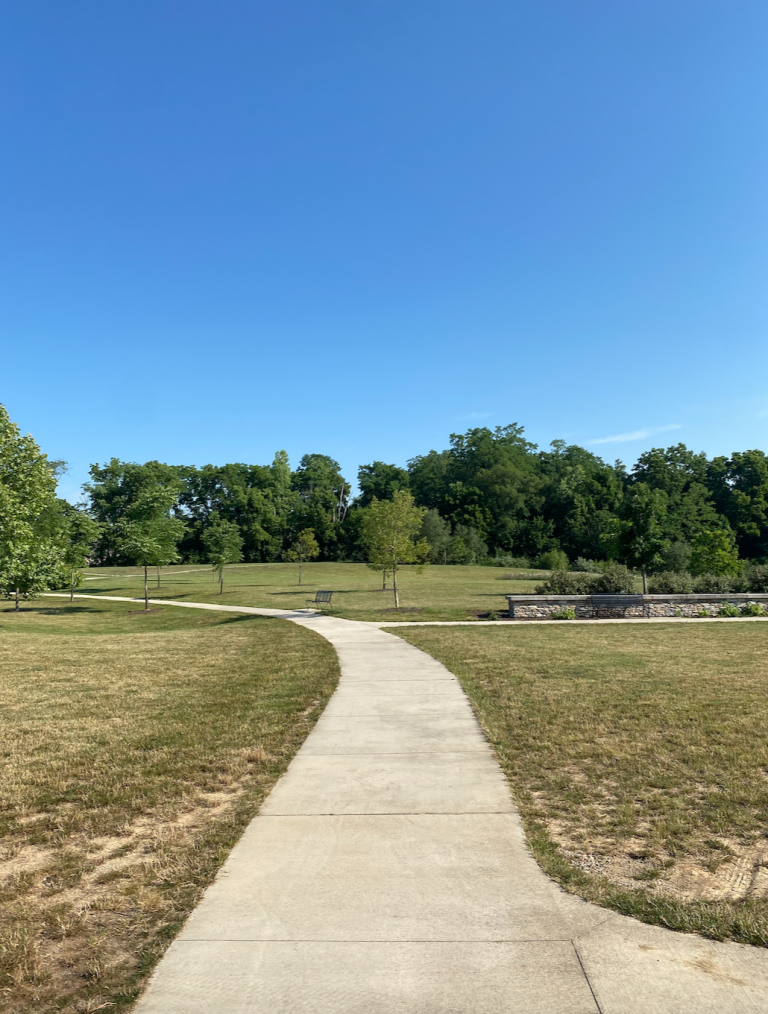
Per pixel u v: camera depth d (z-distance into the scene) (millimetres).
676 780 5754
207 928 3582
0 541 20438
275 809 5246
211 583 44875
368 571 54875
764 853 4391
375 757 6555
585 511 79562
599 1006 2902
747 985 3039
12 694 10164
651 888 3953
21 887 4078
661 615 20641
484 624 18922
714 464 82438
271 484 92000
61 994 3070
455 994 2994
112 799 5551
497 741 7023
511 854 4410
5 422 21109
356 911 3719
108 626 25891
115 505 79500
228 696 9641
